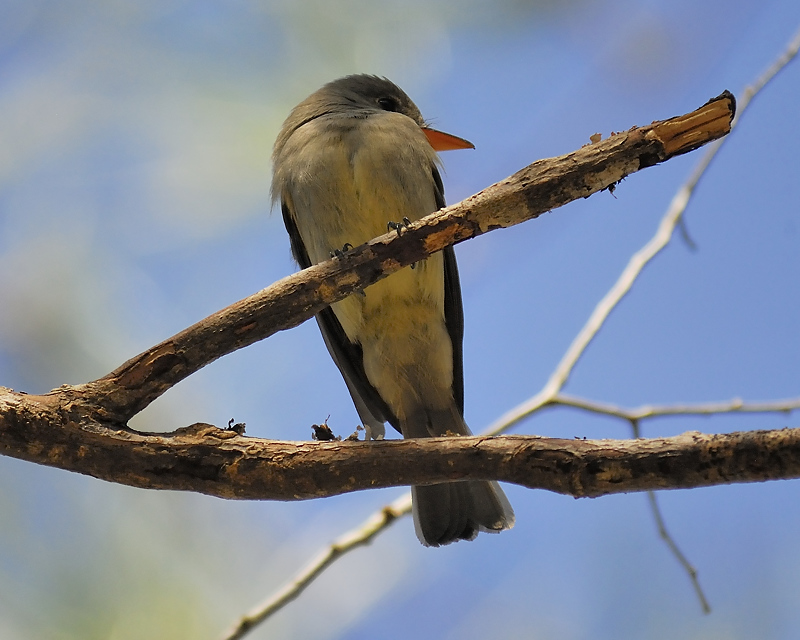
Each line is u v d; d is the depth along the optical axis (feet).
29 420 18.49
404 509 24.81
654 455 16.55
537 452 17.38
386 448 18.40
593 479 16.93
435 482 18.26
